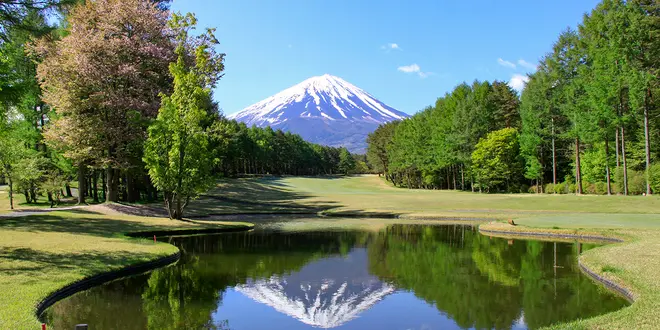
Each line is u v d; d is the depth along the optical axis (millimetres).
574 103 41812
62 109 28844
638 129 40469
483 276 13219
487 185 56062
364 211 37375
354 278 13086
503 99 61594
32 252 13742
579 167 43281
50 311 9352
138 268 13734
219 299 10688
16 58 29094
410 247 19203
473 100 59375
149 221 25047
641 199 33438
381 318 9273
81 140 28953
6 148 33188
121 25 30219
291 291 11594
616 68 35250
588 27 41812
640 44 34719
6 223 20984
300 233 24531
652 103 36062
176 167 25781
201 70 32031
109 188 31766
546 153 54438
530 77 55438
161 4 35938
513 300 10492
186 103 26109
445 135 61219
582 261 14086
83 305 9883
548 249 18125
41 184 37156
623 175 37781
